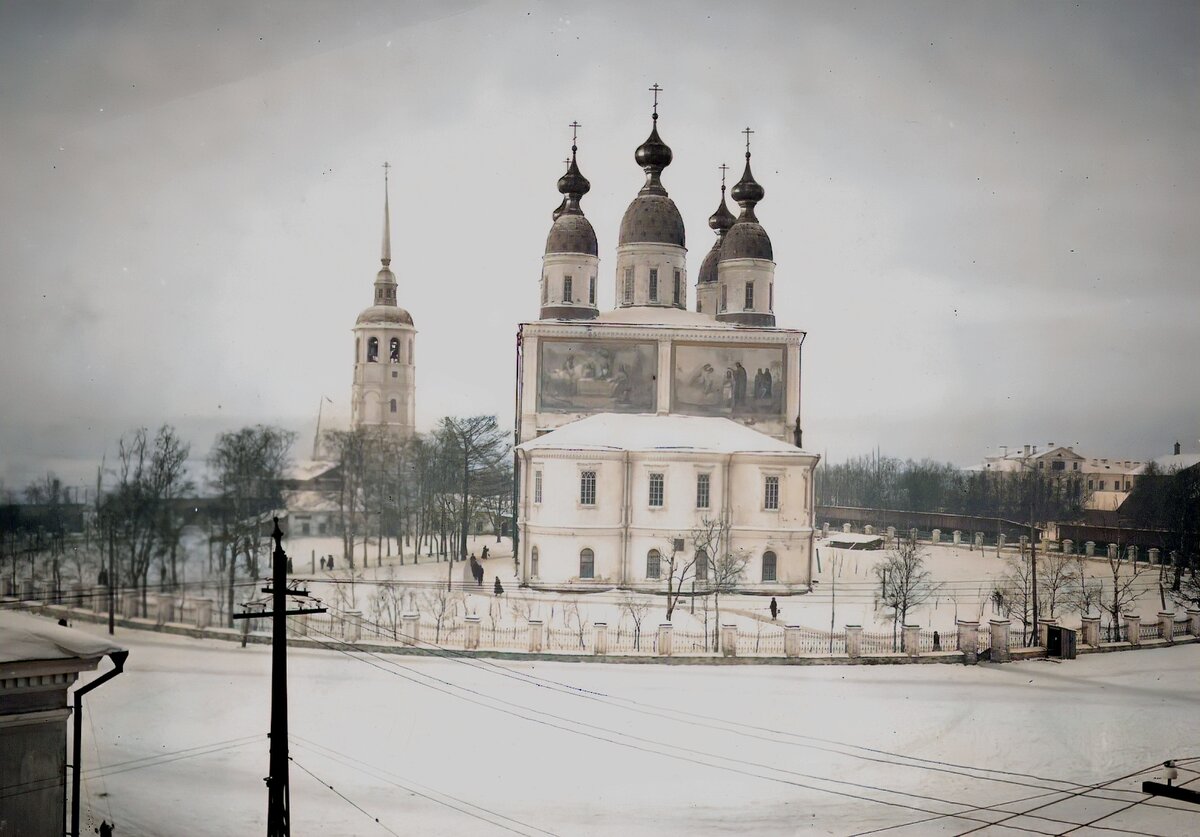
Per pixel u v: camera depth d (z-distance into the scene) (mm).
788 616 53281
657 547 59438
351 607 51562
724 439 60875
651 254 66500
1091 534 54188
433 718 39219
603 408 63875
